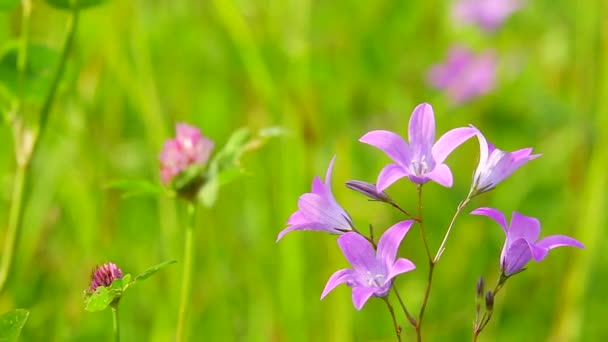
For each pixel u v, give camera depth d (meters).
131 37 1.02
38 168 0.99
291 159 1.00
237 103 1.17
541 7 1.38
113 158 1.04
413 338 0.97
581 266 0.98
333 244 0.97
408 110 1.19
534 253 0.69
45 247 0.97
